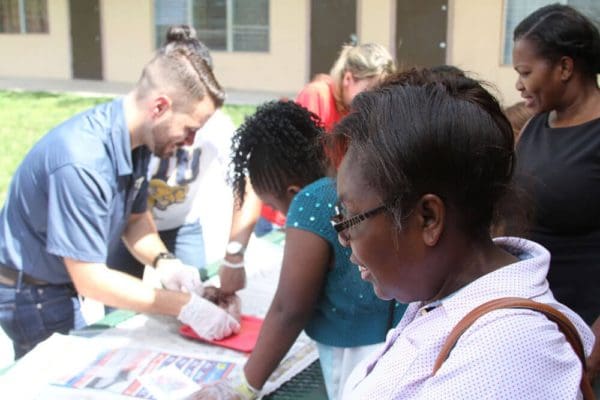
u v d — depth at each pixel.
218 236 3.44
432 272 0.86
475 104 0.83
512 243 0.92
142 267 2.79
